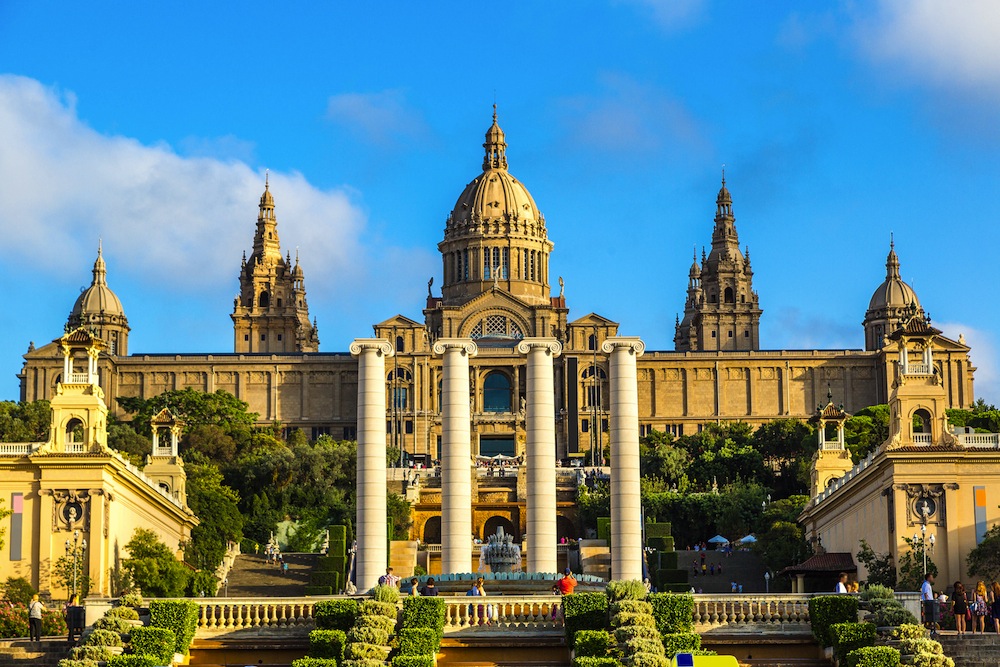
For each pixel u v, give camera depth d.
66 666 72.50
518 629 79.38
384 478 102.31
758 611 80.00
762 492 185.75
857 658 72.12
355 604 78.44
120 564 118.50
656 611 78.12
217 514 152.38
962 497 111.50
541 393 104.00
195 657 77.44
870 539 118.94
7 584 110.56
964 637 79.06
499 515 196.75
